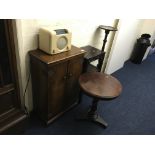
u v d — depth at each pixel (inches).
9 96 58.1
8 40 49.0
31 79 64.6
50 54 57.1
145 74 126.5
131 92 102.0
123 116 82.1
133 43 133.6
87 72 72.0
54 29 56.4
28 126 68.9
